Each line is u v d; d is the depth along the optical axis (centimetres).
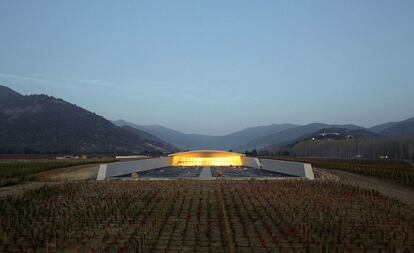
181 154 10362
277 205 3228
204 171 7525
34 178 5109
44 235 2245
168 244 2070
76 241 2134
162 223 2561
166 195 3738
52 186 4375
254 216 2802
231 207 3147
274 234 2284
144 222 2614
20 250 1964
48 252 1923
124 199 3516
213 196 3703
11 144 17538
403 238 2197
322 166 7488
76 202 3359
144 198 3578
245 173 7138
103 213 2888
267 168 7850
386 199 3519
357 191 4000
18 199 3459
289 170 6462
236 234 2297
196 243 2078
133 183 4747
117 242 2117
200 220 2650
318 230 2378
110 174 5772
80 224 2531
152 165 8219
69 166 6556
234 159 10400
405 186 4512
